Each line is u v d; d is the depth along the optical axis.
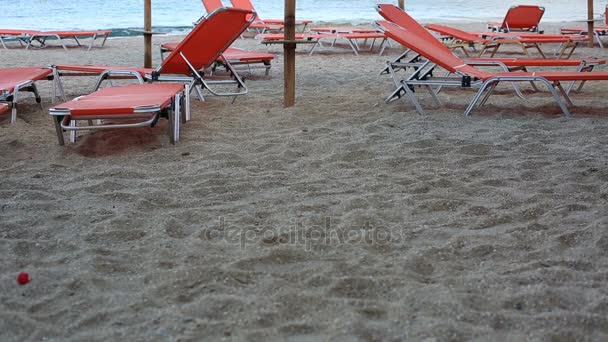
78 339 1.92
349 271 2.36
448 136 4.42
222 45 5.54
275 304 2.11
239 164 3.81
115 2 22.28
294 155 4.01
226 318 2.04
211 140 4.40
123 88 4.86
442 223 2.86
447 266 2.42
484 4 23.44
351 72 7.86
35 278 2.31
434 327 1.96
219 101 5.92
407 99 5.91
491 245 2.59
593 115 5.11
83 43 11.50
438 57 5.24
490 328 1.96
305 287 2.24
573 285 2.25
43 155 4.02
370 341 1.90
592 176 3.53
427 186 3.37
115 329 1.98
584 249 2.57
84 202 3.15
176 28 14.06
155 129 4.67
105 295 2.19
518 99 5.89
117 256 2.52
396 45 11.37
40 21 16.06
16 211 3.03
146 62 7.24
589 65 6.12
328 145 4.22
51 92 6.45
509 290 2.21
